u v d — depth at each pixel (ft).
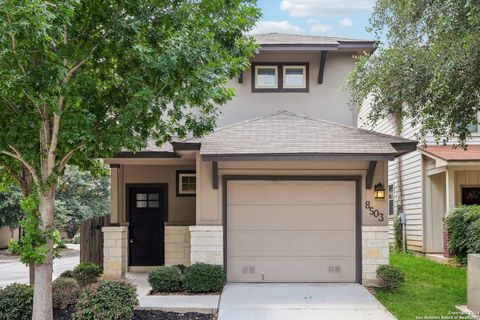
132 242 45.78
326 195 36.40
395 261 49.11
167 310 28.37
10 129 23.29
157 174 46.06
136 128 25.66
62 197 92.89
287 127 38.29
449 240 46.57
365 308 28.73
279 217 36.42
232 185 36.50
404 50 34.40
